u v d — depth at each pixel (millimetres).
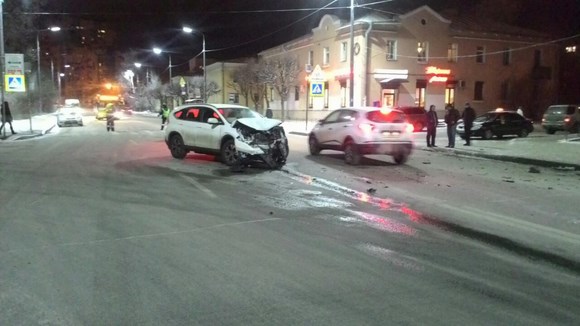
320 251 6629
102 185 11508
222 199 10000
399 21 39312
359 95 38656
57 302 4883
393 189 11219
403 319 4570
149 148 20359
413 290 5305
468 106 21016
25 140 24984
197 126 15492
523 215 8781
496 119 25641
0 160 16172
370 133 14633
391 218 8562
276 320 4512
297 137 26797
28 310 4699
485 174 13477
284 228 7809
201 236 7270
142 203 9523
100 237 7164
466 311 4797
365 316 4617
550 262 6379
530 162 15820
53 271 5742
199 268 5887
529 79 45812
